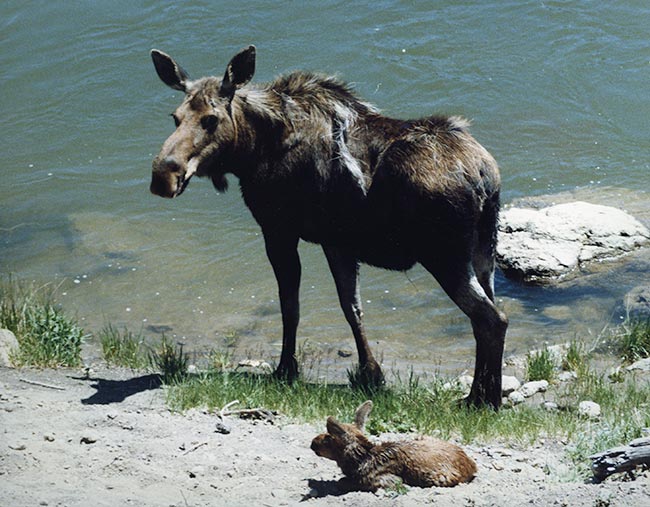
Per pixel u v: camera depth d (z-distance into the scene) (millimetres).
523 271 13539
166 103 19016
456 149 9172
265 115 9617
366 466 7047
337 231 9758
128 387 9688
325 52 20016
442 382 10203
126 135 18125
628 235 14133
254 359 11648
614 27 20562
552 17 20922
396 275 13789
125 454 7613
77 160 17438
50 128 18422
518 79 19047
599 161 16641
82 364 10664
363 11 21344
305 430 8461
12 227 15516
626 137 17344
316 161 9586
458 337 12258
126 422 8289
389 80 19141
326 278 13859
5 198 16391
